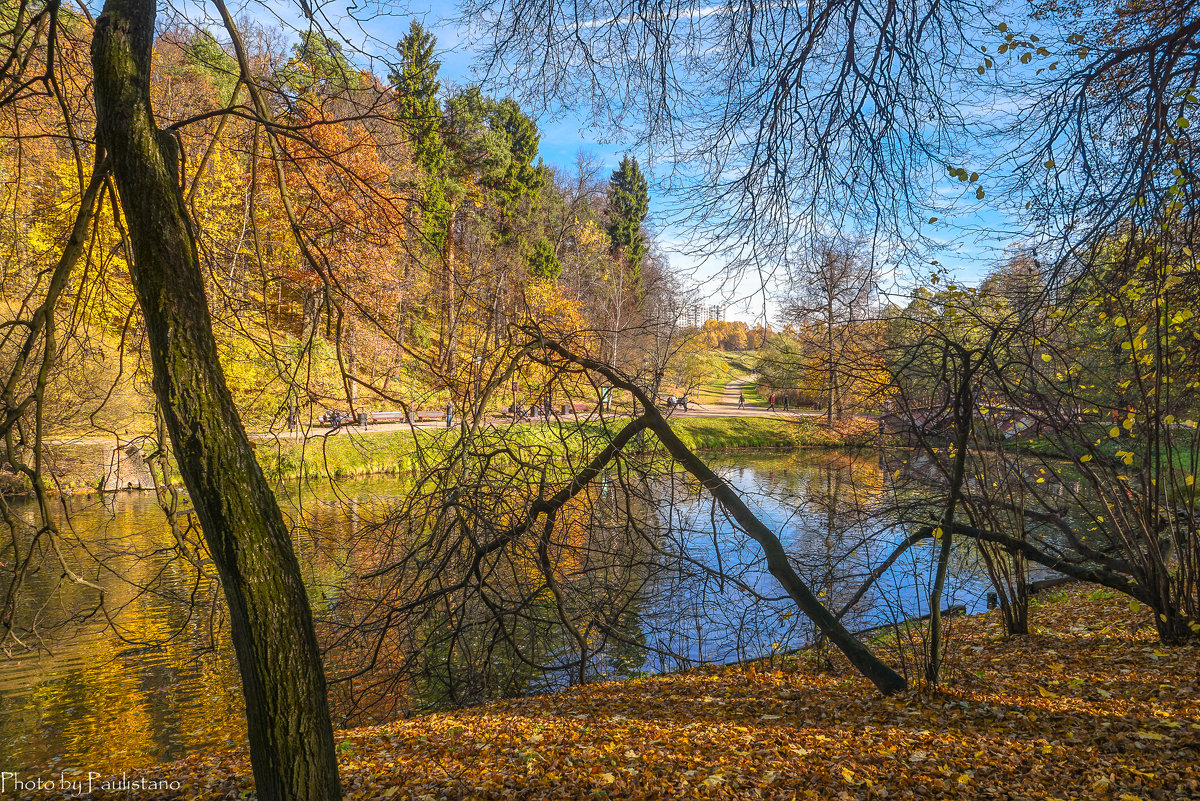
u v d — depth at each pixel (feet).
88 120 18.43
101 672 30.55
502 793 15.78
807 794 14.08
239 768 20.17
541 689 28.22
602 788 15.47
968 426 19.07
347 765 19.10
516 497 24.45
